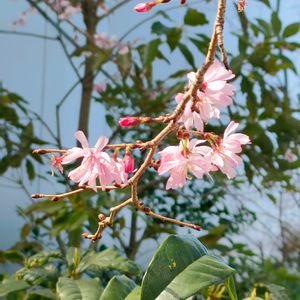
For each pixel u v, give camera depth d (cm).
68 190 266
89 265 162
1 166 275
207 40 253
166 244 108
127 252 282
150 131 284
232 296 119
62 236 327
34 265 167
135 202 108
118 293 120
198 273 105
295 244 358
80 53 277
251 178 261
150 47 250
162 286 103
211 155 106
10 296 170
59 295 142
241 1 106
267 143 253
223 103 101
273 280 267
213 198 324
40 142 273
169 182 106
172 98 264
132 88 282
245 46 251
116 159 105
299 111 271
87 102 281
